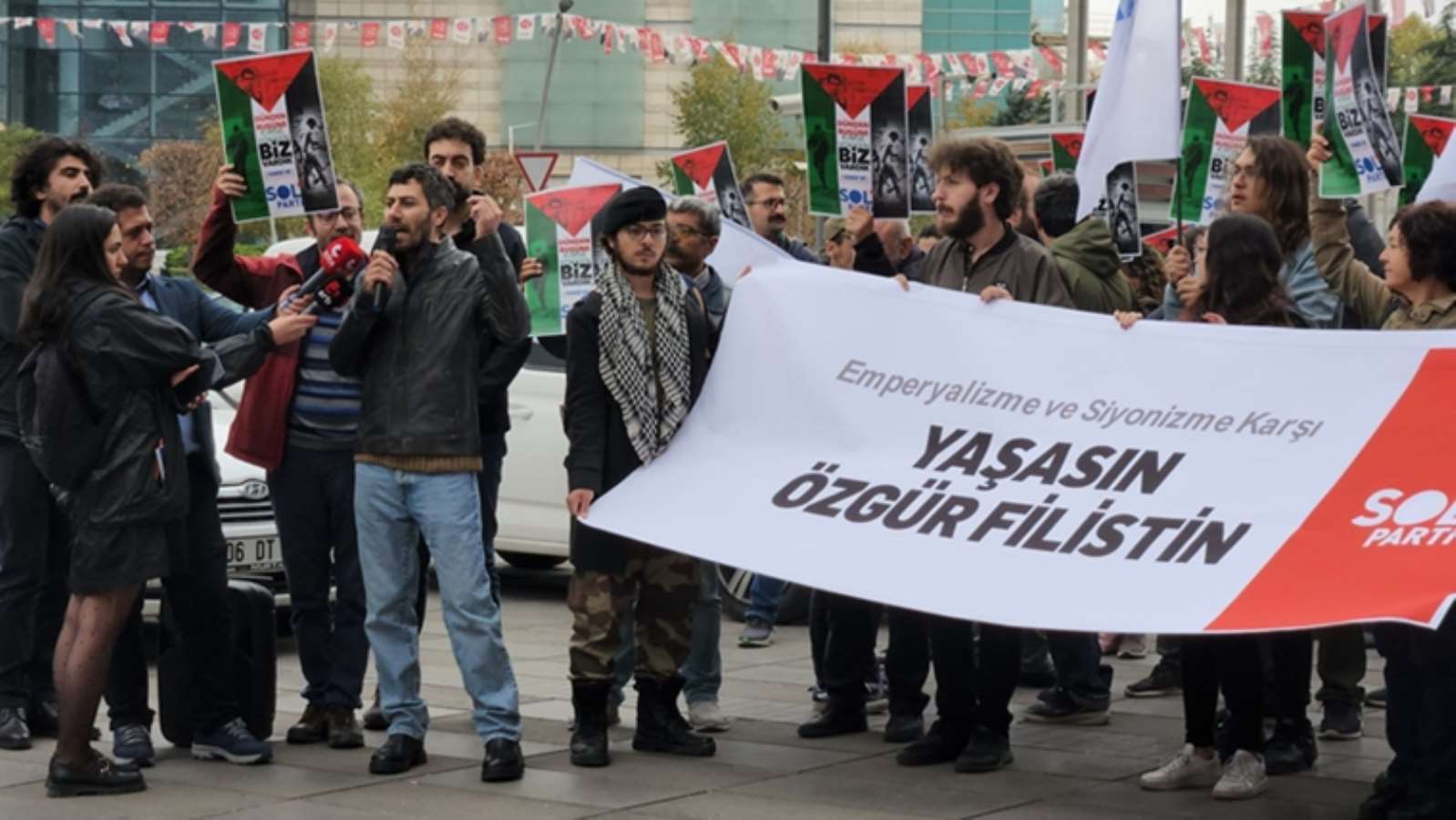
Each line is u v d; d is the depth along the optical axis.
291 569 7.12
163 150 67.06
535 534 11.91
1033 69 25.00
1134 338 6.45
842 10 94.69
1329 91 7.69
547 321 8.64
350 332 6.47
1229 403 6.23
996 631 6.71
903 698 7.33
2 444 7.13
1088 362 6.48
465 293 6.56
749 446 6.74
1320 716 7.98
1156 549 5.89
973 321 6.68
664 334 6.81
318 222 7.21
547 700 8.34
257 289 7.43
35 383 6.27
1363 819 6.03
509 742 6.56
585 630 6.79
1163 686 8.51
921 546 6.16
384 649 6.66
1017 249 6.88
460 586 6.52
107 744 7.32
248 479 9.58
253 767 6.75
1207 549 5.82
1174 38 6.78
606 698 6.86
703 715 7.55
